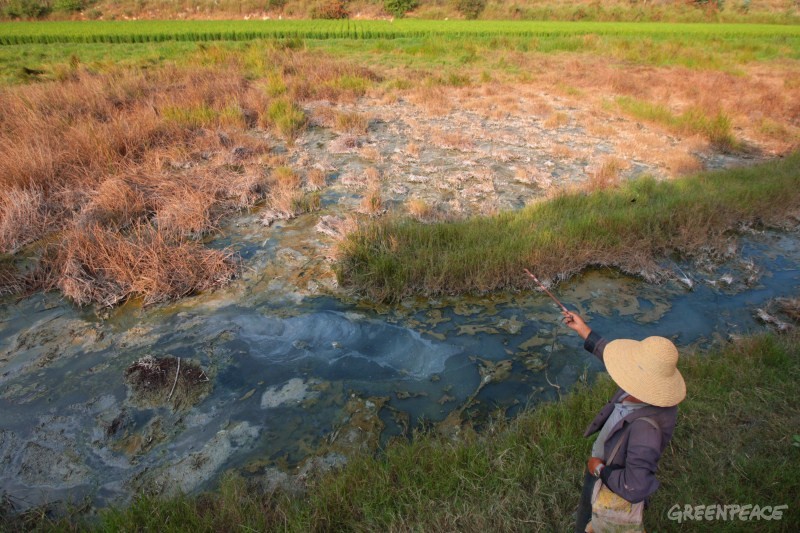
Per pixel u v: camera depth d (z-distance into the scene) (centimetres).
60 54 2141
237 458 436
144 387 506
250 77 1761
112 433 459
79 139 1017
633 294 678
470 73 1997
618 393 274
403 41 2669
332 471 414
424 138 1245
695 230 785
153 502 372
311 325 605
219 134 1158
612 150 1209
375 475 386
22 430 460
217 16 3697
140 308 630
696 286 699
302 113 1321
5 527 374
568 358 559
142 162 1020
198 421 473
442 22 3453
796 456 386
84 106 1274
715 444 404
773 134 1364
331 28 2983
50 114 1216
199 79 1606
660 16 4119
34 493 404
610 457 255
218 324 603
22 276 671
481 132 1289
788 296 680
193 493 404
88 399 494
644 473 237
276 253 748
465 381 527
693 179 991
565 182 1005
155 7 3706
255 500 385
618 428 254
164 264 669
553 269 694
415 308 640
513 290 677
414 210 850
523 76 1897
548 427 427
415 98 1570
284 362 549
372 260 691
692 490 358
